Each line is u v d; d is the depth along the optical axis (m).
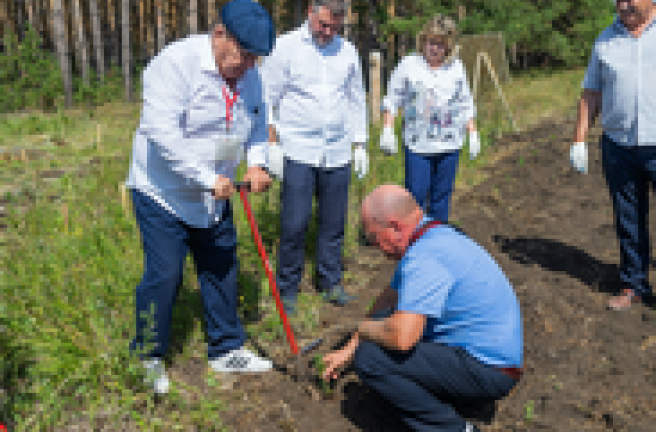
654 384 3.09
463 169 6.87
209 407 2.79
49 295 3.37
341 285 4.11
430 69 4.21
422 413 2.54
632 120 3.49
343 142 3.76
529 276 4.21
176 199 2.75
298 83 3.56
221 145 2.73
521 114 9.91
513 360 2.49
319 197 3.84
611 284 4.14
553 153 7.44
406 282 2.40
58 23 9.89
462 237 2.51
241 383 3.06
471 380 2.49
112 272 3.65
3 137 7.40
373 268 4.50
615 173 3.68
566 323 3.63
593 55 3.64
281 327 3.53
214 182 2.66
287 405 2.91
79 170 6.02
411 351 2.51
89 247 3.93
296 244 3.77
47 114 9.23
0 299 3.29
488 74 9.83
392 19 11.84
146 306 2.86
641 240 3.74
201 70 2.53
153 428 2.66
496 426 2.79
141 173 2.74
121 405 2.76
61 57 10.03
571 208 5.73
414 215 2.44
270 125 3.73
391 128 4.48
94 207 4.86
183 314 3.46
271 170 3.68
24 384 2.81
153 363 2.90
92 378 2.82
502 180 6.62
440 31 4.06
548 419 2.83
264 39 2.44
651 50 3.36
